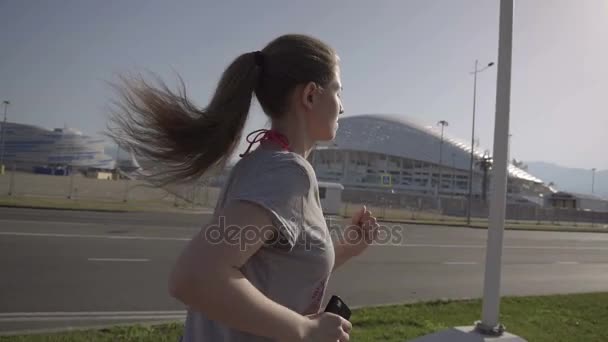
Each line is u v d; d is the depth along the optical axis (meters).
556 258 14.56
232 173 1.21
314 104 1.23
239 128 1.25
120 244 10.47
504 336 3.66
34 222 12.86
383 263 10.77
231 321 0.93
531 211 36.06
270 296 1.07
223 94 1.25
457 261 11.93
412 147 80.12
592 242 21.31
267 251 1.07
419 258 11.98
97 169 62.56
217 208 1.23
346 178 80.31
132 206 20.14
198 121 1.22
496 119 3.72
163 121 1.21
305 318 1.01
